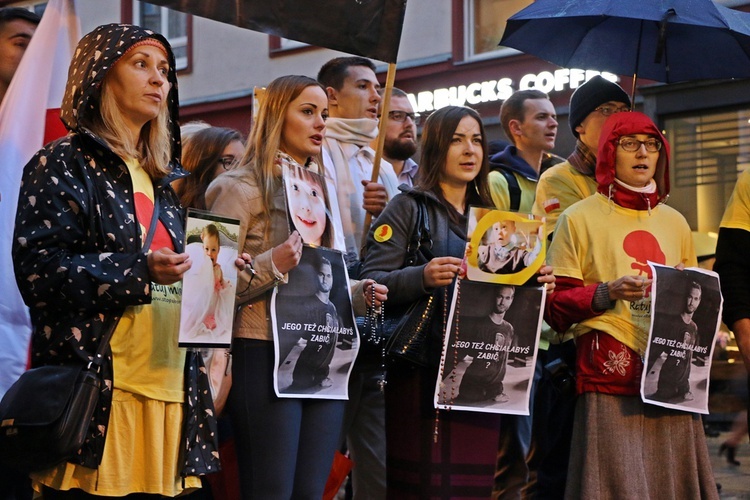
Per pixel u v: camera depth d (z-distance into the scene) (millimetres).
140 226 4340
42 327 4145
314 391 5105
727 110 15516
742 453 10336
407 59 18828
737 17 6395
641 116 5773
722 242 6160
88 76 4285
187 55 21922
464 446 5395
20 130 5781
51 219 4086
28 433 3957
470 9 18172
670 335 5480
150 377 4266
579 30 6949
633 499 5363
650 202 5785
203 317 4387
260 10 5758
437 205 5625
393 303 5402
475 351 5297
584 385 5535
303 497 5086
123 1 22250
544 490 5926
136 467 4227
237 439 5086
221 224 4488
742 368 11188
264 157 5289
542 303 5406
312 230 5227
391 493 5512
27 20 6406
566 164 6871
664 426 5562
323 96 5453
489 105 17891
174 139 4730
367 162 7273
